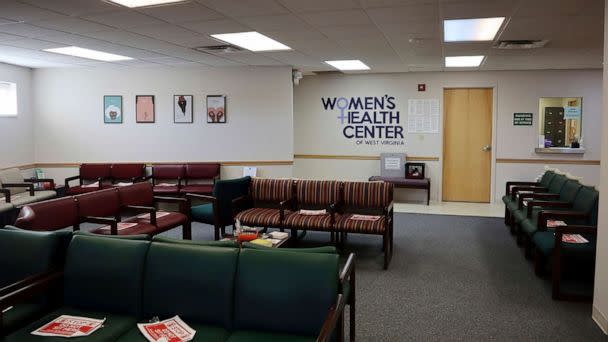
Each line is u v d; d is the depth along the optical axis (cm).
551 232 479
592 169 891
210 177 842
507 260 550
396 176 954
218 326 282
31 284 290
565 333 357
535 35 549
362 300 428
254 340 263
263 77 837
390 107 958
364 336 353
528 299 426
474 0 399
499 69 883
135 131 858
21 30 522
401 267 526
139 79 849
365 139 977
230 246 301
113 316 295
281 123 842
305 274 272
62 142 861
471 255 571
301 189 607
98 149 861
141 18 468
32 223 432
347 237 661
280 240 461
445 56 713
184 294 288
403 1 404
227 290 280
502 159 925
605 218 359
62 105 854
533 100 902
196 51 670
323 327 236
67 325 280
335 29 518
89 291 303
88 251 308
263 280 276
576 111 890
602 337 350
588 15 451
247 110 843
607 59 358
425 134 948
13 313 293
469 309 404
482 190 947
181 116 852
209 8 430
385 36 557
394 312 399
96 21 480
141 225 536
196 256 291
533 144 910
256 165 852
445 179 961
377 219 545
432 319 384
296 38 571
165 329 274
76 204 498
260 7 425
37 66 824
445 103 943
